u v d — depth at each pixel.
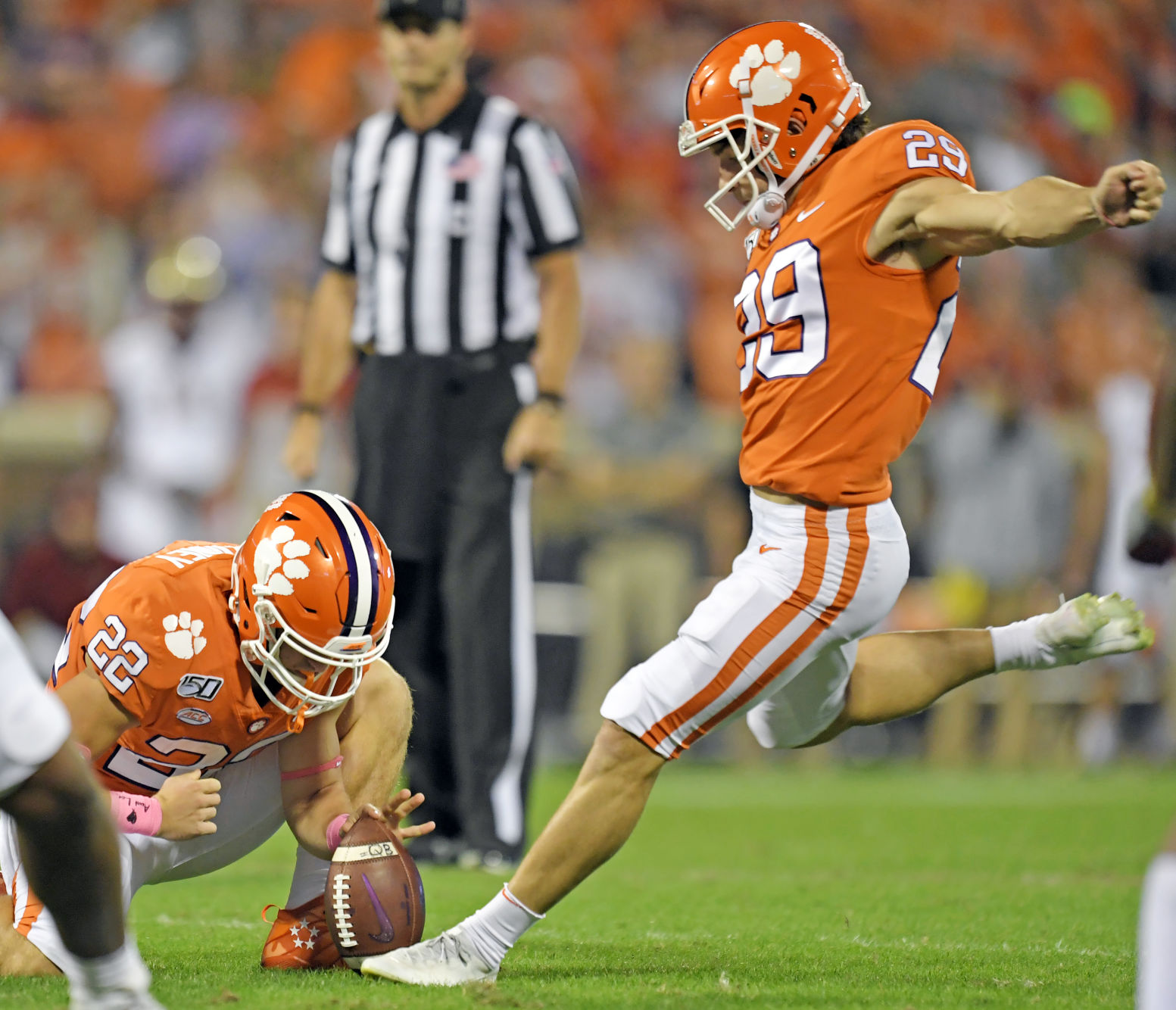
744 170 11.52
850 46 54.81
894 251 11.09
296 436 20.83
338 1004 9.89
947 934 14.00
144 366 35.66
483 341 19.58
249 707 11.11
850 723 12.71
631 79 50.72
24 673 7.89
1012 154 53.75
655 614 34.94
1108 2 59.81
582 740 35.06
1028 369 44.66
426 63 19.44
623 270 43.09
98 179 45.22
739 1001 10.30
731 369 43.16
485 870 18.98
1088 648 12.58
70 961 8.53
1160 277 52.00
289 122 46.12
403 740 12.40
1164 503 13.22
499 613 19.45
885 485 11.37
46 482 35.34
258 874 18.70
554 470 34.97
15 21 48.88
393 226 19.61
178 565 11.09
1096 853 21.78
